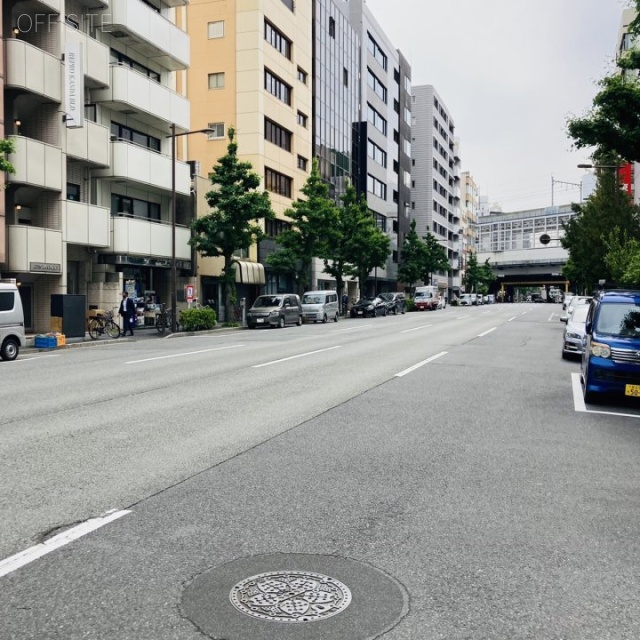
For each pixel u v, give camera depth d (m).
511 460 5.93
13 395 9.32
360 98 59.03
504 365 14.25
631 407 9.16
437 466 5.66
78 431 6.87
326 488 4.93
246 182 28.66
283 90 41.62
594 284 36.69
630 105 11.50
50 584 3.25
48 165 20.81
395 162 72.62
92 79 23.05
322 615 2.98
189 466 5.51
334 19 51.56
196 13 38.00
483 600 3.15
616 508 4.60
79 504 4.47
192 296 26.58
